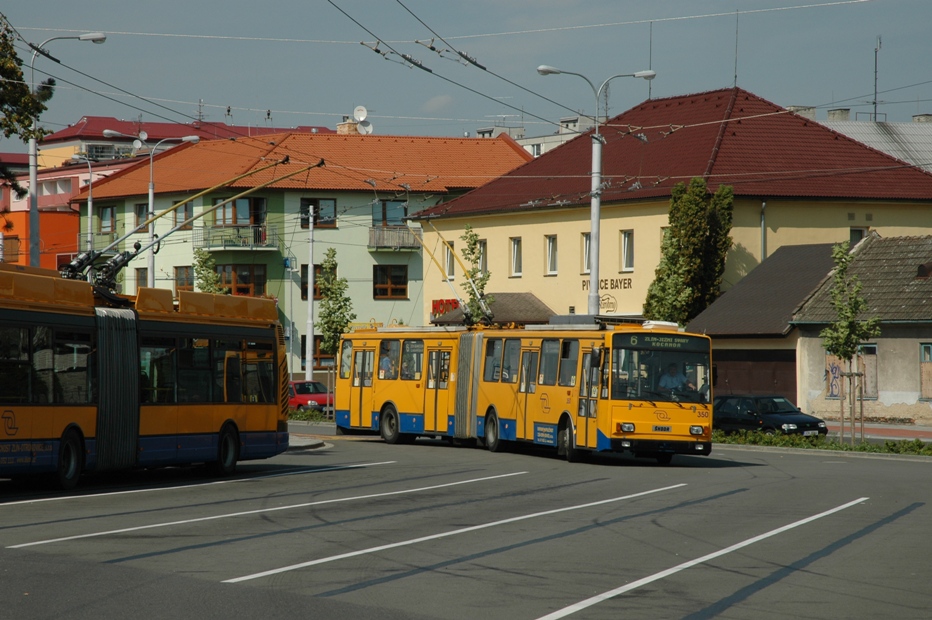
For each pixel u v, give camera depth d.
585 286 68.88
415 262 92.94
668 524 18.95
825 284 55.81
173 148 95.88
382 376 43.97
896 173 65.88
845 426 51.75
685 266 59.28
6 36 38.12
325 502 22.25
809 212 63.81
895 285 53.41
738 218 62.59
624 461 35.06
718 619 11.54
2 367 22.27
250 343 30.77
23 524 18.61
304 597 12.47
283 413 32.03
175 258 90.75
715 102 69.62
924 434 47.25
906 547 16.47
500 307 70.62
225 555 15.36
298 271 89.88
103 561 14.75
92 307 25.17
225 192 88.31
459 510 20.89
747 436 41.91
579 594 12.80
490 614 11.68
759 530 18.25
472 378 39.75
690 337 32.66
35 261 39.34
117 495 23.67
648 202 64.50
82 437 24.53
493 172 93.81
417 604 12.16
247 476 29.05
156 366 27.03
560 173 73.56
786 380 55.28
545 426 35.25
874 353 52.75
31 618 11.27
